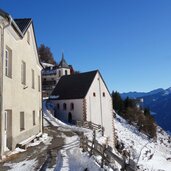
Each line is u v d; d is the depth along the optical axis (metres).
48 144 18.02
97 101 44.12
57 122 37.19
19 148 14.88
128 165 7.68
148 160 45.25
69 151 15.09
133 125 69.06
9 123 13.77
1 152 11.91
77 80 47.16
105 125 45.16
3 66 12.38
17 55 15.25
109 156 10.52
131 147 47.84
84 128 33.44
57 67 82.31
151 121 72.31
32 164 11.44
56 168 10.66
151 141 64.31
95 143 12.62
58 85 50.28
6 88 12.90
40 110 23.44
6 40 13.01
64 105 45.03
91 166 10.39
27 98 17.91
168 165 46.03
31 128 19.03
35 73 21.27
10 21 12.13
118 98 79.19
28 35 18.36
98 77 45.16
